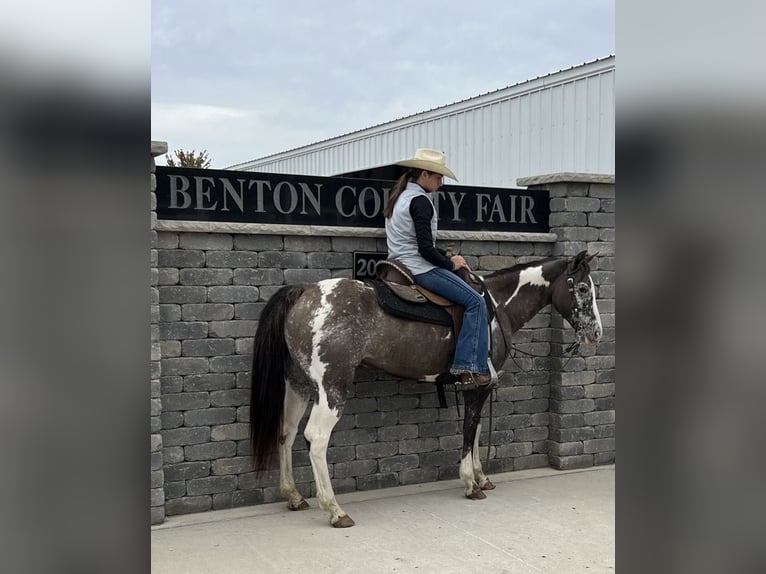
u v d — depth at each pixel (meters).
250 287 4.96
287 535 4.41
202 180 4.79
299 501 4.89
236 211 4.89
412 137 10.98
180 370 4.78
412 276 4.82
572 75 8.30
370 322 4.61
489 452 5.45
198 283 4.82
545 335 6.10
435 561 4.00
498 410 5.95
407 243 4.85
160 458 4.60
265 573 3.82
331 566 3.92
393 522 4.66
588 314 5.30
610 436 6.20
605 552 4.14
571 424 6.04
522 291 5.35
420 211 4.71
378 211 5.34
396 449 5.48
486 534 4.45
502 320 5.22
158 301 4.66
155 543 4.26
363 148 12.15
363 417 5.36
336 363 4.49
